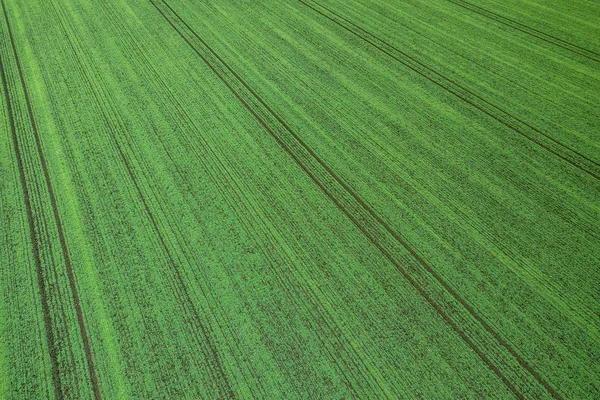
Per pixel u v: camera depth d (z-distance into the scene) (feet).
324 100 160.86
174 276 113.19
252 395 95.35
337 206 129.18
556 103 162.91
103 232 121.29
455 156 143.84
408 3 214.48
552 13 208.74
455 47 186.70
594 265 118.42
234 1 210.38
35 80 163.84
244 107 157.38
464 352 101.96
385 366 99.60
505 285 113.80
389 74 172.55
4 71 166.81
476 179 137.69
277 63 175.52
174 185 132.98
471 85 169.27
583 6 213.46
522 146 147.95
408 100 162.09
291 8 207.41
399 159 142.31
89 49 177.78
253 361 99.96
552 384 97.96
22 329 103.45
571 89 168.55
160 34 186.91
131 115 152.66
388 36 191.83
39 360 99.09
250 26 194.49
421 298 110.52
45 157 138.92
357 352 101.45
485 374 98.94
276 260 116.88
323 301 109.40
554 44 189.47
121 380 96.94
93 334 103.14
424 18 204.03
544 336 104.99
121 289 110.63
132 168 136.87
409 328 105.40
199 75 168.86
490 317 107.86
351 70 173.58
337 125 152.15
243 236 121.60
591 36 194.29
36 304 107.45
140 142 144.25
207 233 122.01
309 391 95.96
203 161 139.64
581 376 99.30
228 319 106.11
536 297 111.75
